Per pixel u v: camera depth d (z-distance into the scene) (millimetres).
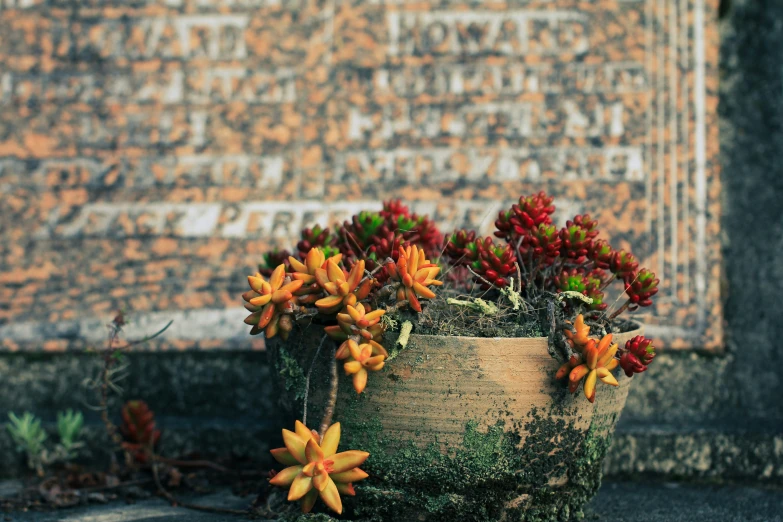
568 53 2498
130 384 2416
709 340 2373
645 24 2490
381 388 1493
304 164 2504
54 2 2566
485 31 2518
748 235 2439
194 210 2500
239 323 2430
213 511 1854
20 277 2473
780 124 2455
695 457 2211
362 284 1490
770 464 2195
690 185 2441
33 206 2504
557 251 1619
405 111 2504
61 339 2426
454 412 1476
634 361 1456
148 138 2529
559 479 1561
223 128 2523
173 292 2453
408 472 1508
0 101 2545
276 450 1443
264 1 2545
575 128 2479
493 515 1541
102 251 2484
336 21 2533
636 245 2432
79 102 2541
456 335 1522
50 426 2270
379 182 2488
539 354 1476
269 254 1830
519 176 2475
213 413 2414
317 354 1530
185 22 2551
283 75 2527
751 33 2494
